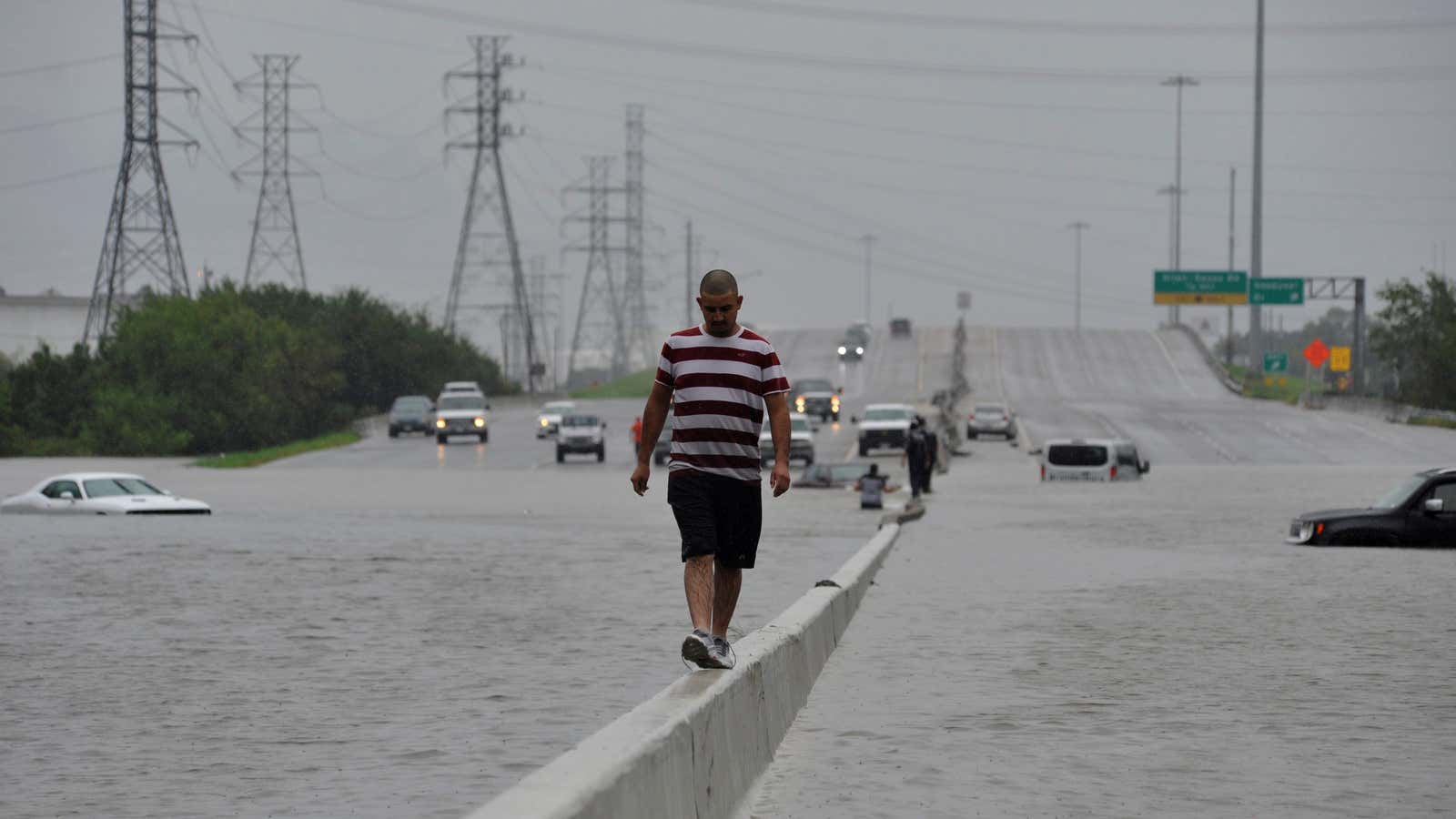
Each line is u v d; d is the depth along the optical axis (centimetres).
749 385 2295
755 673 2392
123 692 3077
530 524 8881
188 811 2073
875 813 2094
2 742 2573
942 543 7444
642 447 2339
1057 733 2675
